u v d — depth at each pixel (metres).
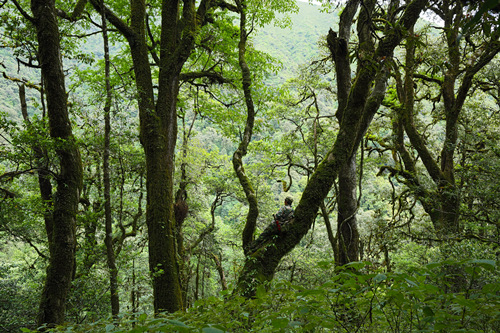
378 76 4.54
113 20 9.26
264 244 7.41
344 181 9.97
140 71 9.37
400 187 14.80
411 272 1.74
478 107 14.58
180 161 19.25
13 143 7.23
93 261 11.36
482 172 10.16
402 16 6.53
